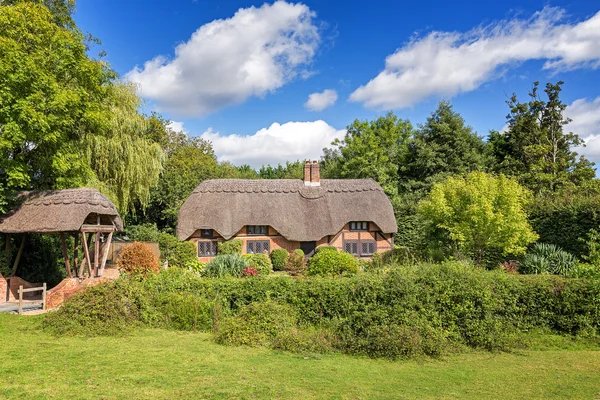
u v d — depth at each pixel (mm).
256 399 6352
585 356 9500
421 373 8133
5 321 11422
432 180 35688
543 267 16547
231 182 27094
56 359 8070
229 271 18703
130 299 11344
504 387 7336
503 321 10594
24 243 16219
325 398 6527
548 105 36438
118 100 22391
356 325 9977
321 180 28109
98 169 22062
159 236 24438
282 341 9602
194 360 8383
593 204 18375
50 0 19531
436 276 10688
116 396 6238
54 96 15148
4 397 6035
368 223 25984
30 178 16625
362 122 44500
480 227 17141
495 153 40656
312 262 20391
